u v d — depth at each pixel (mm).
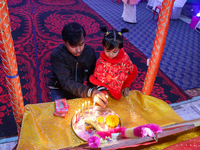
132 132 831
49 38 4410
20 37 4281
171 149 841
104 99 1438
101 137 978
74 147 1051
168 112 1442
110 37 1277
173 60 4195
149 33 5480
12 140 2033
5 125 2209
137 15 6910
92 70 1878
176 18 6871
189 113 2723
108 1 8117
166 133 819
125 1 5715
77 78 1835
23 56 3613
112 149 757
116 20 6164
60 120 1307
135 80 3330
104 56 1469
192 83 3480
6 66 1124
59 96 1857
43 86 2939
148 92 1730
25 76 3098
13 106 1316
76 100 1485
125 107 1486
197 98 3084
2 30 996
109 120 1264
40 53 3785
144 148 948
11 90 1227
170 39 5250
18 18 5258
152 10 7484
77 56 1677
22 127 1172
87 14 6258
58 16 5770
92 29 5156
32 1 6840
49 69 3352
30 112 1279
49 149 1079
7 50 1065
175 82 3441
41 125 1240
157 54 1506
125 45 4570
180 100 2992
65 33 1401
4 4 958
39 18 5445
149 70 1619
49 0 7191
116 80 1521
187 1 7148
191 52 4648
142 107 1501
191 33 5812
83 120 1319
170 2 1303
